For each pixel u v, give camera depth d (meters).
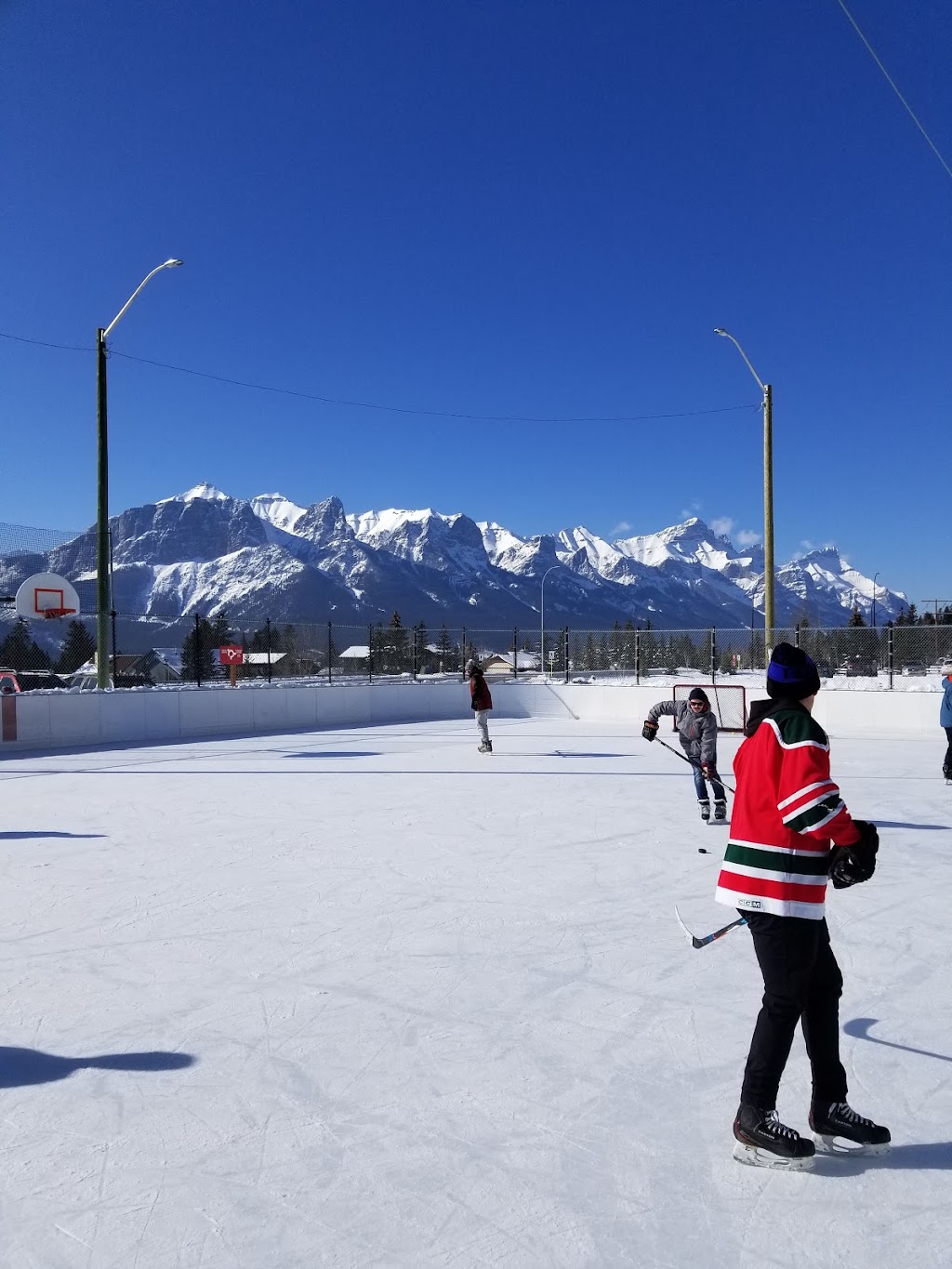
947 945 5.53
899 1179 3.03
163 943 5.55
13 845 8.58
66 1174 3.03
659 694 25.67
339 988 4.77
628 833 9.18
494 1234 2.71
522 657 32.19
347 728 23.80
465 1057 3.95
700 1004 4.57
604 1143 3.25
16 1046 4.06
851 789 12.34
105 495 21.06
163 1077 3.76
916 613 35.81
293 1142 3.24
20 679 21.97
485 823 9.75
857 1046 4.09
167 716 20.56
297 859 7.95
